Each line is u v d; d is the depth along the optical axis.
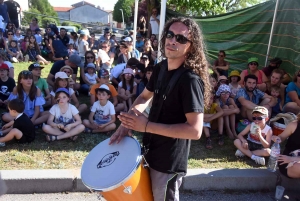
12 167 3.38
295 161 3.20
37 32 12.05
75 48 11.40
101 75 5.14
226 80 5.28
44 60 10.29
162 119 1.96
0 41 10.24
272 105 5.04
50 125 4.16
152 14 11.29
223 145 4.39
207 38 9.47
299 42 5.86
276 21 6.64
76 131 4.19
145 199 2.08
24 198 3.05
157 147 2.02
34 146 3.96
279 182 3.42
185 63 1.90
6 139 3.88
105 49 8.66
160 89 1.99
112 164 2.03
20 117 3.96
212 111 4.48
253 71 6.00
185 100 1.83
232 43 8.52
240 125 4.73
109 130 4.55
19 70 8.60
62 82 5.09
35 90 4.57
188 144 2.06
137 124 1.88
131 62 5.93
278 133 4.32
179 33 1.85
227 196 3.31
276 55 6.64
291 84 5.16
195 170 3.48
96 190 1.92
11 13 13.27
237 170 3.53
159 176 2.03
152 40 10.50
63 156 3.73
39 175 3.16
